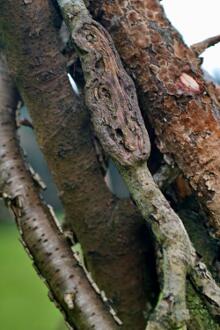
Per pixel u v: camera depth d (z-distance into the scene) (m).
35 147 3.31
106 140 1.39
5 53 1.49
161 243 1.37
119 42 1.45
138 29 1.44
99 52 1.40
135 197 1.39
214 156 1.42
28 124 1.53
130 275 1.49
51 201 2.28
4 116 1.50
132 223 1.48
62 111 1.48
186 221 1.47
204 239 1.46
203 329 1.42
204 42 1.49
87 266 1.51
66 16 1.42
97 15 1.45
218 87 1.49
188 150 1.43
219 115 1.44
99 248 1.49
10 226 4.74
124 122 1.39
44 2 1.47
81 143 1.48
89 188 1.49
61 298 1.45
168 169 1.44
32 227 1.47
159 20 1.45
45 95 1.48
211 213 1.43
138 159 1.38
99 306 1.44
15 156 1.49
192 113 1.43
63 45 1.48
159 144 1.44
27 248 1.47
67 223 1.50
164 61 1.44
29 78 1.47
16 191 1.47
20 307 3.37
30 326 3.24
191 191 1.46
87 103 1.40
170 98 1.43
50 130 1.48
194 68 1.44
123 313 1.49
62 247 1.46
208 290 1.38
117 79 1.40
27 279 3.81
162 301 1.34
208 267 1.45
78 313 1.44
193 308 1.42
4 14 1.46
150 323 1.33
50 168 1.50
